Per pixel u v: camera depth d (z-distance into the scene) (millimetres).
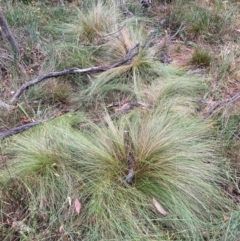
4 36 3955
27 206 2469
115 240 2260
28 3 4914
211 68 3961
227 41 4551
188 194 2488
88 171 2643
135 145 2725
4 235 2311
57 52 4008
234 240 2283
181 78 3656
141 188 2525
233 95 3615
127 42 4160
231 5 5234
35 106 3441
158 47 4254
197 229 2346
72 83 3758
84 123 3143
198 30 4660
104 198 2455
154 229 2326
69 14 4848
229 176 2701
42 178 2566
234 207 2520
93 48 4223
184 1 5223
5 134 3008
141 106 3350
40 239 2287
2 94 3553
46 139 2840
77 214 2406
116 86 3625
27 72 3818
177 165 2607
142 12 5039
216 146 2898
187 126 3006
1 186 2539
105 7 4762
